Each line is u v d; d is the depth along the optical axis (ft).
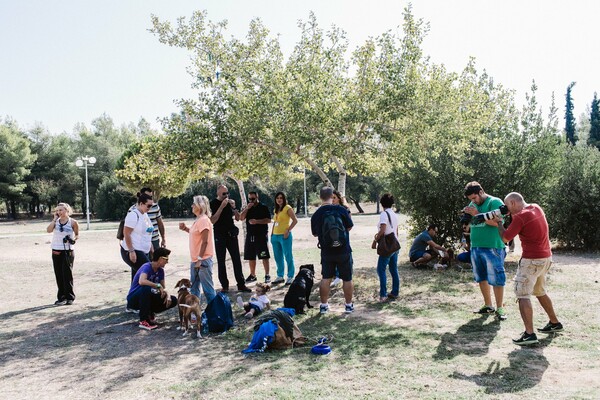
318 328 21.50
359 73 32.78
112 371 16.87
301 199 215.72
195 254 23.22
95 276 41.04
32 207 248.32
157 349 19.29
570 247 50.57
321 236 23.93
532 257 18.30
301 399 13.66
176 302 24.09
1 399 14.61
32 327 23.61
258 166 35.68
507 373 15.31
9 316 26.30
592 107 177.99
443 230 43.70
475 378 14.94
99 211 195.21
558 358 16.67
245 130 31.22
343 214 24.38
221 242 30.17
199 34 36.86
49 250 66.74
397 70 30.91
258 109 31.37
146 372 16.61
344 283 24.17
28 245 74.90
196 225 23.24
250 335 20.83
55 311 27.27
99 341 20.75
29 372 17.06
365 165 36.94
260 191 183.11
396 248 26.71
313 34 34.22
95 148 246.27
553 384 14.33
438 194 42.09
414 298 27.58
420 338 19.47
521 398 13.30
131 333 21.94
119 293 32.48
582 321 21.31
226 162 33.91
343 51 34.12
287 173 50.01
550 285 29.94
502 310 22.15
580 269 36.52
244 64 35.86
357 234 80.74
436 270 37.55
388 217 26.84
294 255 50.37
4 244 76.64
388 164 36.68
